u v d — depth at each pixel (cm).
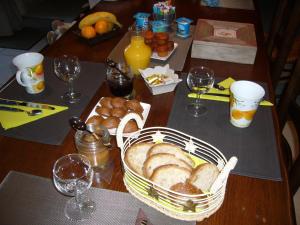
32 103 94
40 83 99
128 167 63
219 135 84
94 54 125
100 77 109
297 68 102
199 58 121
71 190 62
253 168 74
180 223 61
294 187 87
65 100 97
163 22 140
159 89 99
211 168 64
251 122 89
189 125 87
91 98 98
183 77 109
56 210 63
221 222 61
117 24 140
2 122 87
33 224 61
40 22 289
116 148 80
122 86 94
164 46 117
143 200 62
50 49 129
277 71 141
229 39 118
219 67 116
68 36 140
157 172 61
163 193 58
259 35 140
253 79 110
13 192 67
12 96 99
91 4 248
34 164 75
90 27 130
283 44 135
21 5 283
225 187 64
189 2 173
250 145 81
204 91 95
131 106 87
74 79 106
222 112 93
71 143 81
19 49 282
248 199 66
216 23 131
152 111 93
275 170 73
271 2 248
